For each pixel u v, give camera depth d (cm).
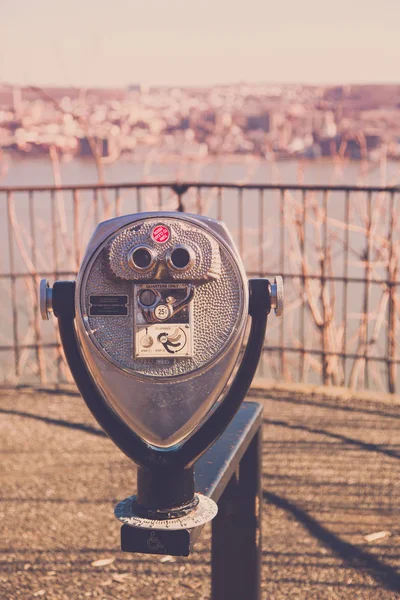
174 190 531
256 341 150
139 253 130
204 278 132
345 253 543
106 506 339
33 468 382
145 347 133
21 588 276
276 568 286
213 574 197
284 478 364
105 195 698
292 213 639
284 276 563
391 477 364
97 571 287
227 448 169
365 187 530
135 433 143
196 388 136
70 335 146
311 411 461
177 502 141
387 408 464
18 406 477
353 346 777
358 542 304
